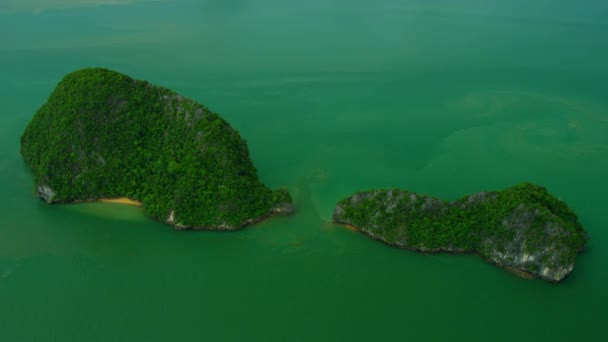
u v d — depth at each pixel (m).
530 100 108.81
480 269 60.59
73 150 71.62
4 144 85.56
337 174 79.75
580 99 109.56
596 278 58.94
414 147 88.69
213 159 68.75
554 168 83.50
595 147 90.06
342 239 65.56
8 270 62.00
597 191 77.38
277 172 79.88
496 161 85.12
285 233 66.56
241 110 101.75
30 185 74.88
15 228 67.44
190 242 65.44
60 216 69.12
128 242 65.44
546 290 57.88
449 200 74.38
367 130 94.19
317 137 91.06
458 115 101.44
